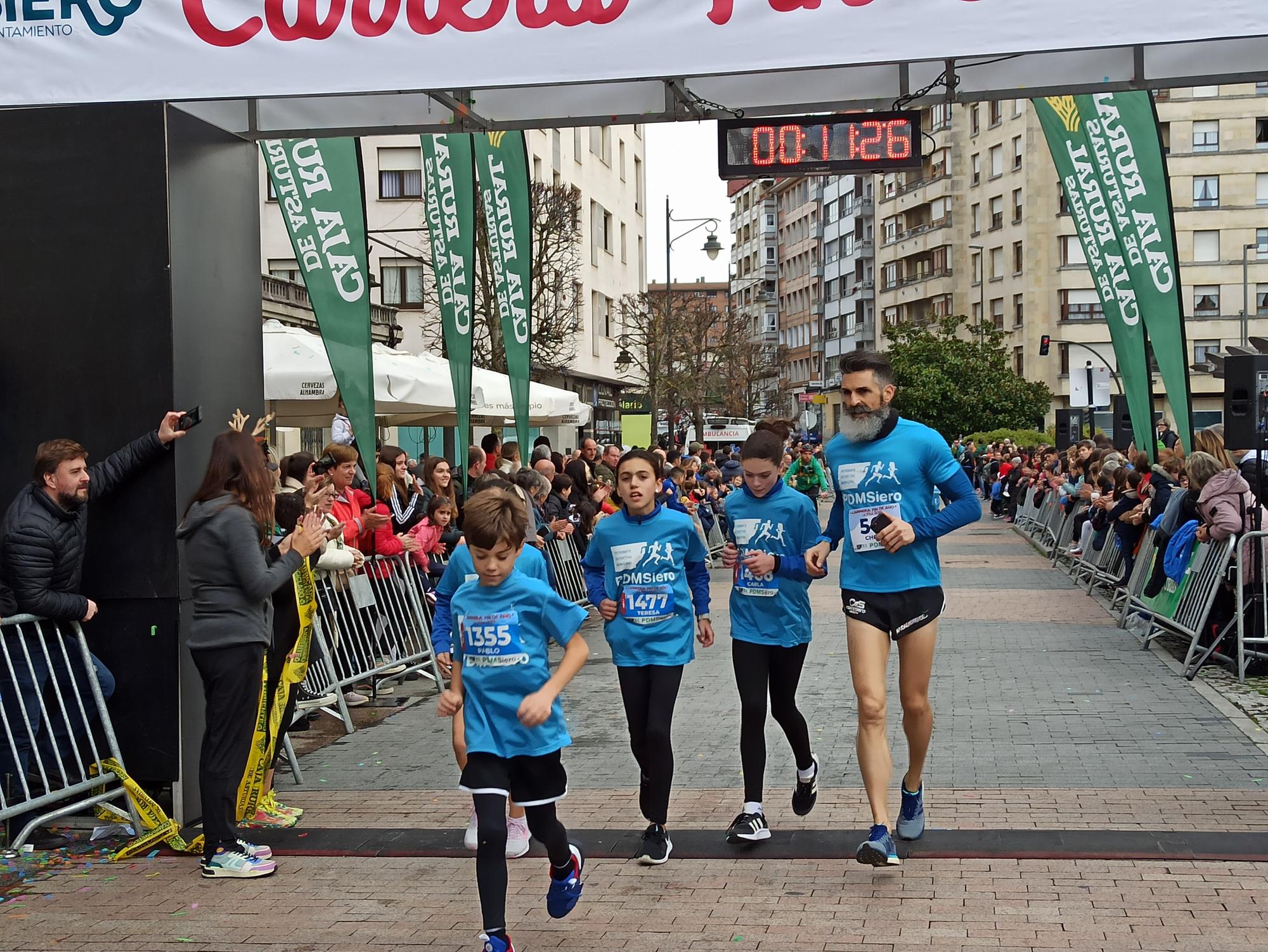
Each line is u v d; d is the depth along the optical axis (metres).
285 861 5.59
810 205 92.81
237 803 5.94
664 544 5.55
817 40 5.84
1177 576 10.67
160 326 6.13
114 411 6.18
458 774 7.14
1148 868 5.11
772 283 103.94
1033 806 6.09
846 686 9.59
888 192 73.56
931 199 68.12
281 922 4.82
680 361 49.22
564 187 32.47
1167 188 10.39
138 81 6.16
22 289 6.23
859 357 5.27
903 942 4.41
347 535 8.75
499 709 4.43
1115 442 23.41
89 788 5.90
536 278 31.67
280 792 6.80
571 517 14.10
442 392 13.91
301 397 11.88
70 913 4.98
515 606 4.46
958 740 7.63
